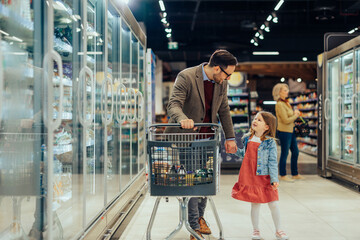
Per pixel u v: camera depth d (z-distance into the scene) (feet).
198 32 50.26
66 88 8.58
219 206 14.93
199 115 10.40
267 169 10.58
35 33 7.04
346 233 11.37
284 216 13.37
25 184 7.28
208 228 11.30
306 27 46.39
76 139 8.94
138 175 16.12
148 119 20.29
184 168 8.66
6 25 6.67
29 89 7.09
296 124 21.29
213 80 10.41
